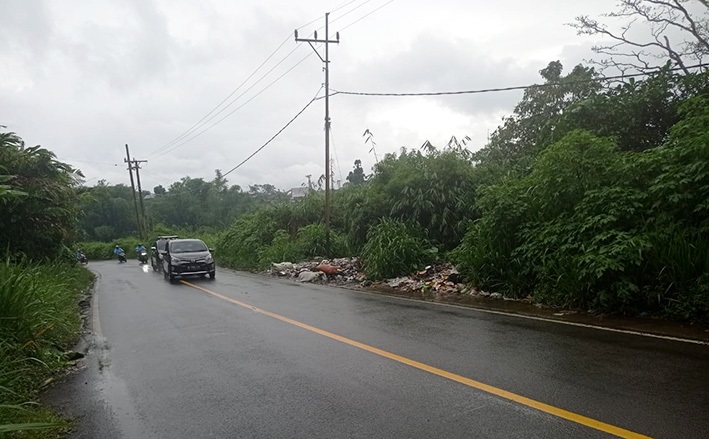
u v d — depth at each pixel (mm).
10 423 4312
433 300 11172
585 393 4586
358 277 16297
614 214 8977
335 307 10562
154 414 4633
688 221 8445
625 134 13312
